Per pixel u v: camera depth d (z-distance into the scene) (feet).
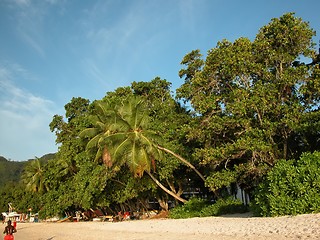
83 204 122.31
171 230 70.28
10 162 577.84
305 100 73.10
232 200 91.25
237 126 76.74
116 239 67.72
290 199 55.83
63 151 149.28
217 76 81.61
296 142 77.82
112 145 90.12
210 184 78.48
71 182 154.81
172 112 110.83
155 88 125.90
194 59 103.65
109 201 124.98
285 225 47.29
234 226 57.62
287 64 77.87
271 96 70.23
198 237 53.01
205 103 79.05
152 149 88.02
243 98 72.38
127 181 110.83
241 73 77.10
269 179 58.95
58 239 86.17
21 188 280.31
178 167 102.78
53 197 170.30
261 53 78.43
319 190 53.83
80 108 164.35
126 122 90.68
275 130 71.67
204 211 92.02
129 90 125.49
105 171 107.04
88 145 101.19
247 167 72.84
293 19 76.84
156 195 120.98
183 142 98.99
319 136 72.64
